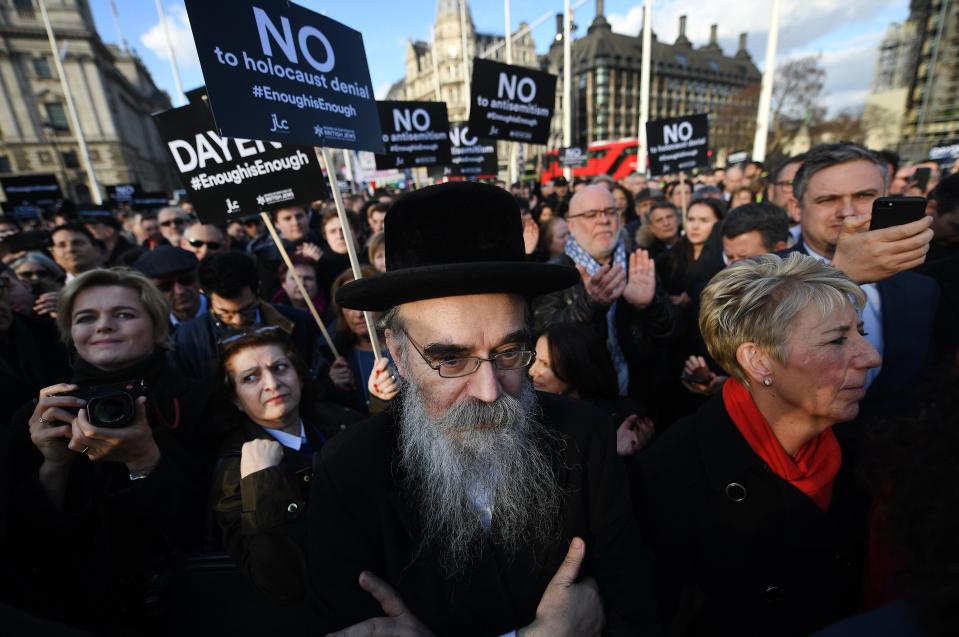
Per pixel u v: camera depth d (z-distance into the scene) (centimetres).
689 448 135
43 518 134
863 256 143
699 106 7494
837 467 125
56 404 129
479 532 105
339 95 213
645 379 269
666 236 501
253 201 247
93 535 146
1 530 121
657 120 605
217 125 167
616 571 111
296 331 333
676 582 134
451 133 658
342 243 448
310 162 244
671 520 132
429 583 103
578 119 6506
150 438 142
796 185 201
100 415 130
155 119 236
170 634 154
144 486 138
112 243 599
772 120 3512
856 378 110
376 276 91
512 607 105
